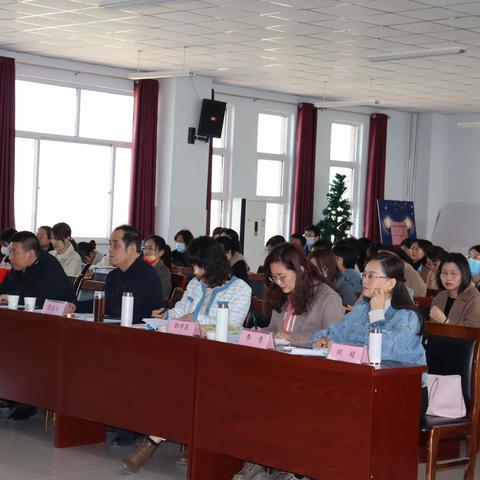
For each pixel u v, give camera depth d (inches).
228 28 384.8
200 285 192.2
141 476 173.5
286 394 147.3
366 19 352.2
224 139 559.8
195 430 162.1
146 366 171.8
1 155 455.5
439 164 641.0
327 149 608.4
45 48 452.1
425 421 155.9
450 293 218.4
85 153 509.4
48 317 191.9
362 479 136.4
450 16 337.7
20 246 217.6
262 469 170.1
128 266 205.8
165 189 516.4
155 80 512.4
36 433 203.2
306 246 458.6
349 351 140.3
